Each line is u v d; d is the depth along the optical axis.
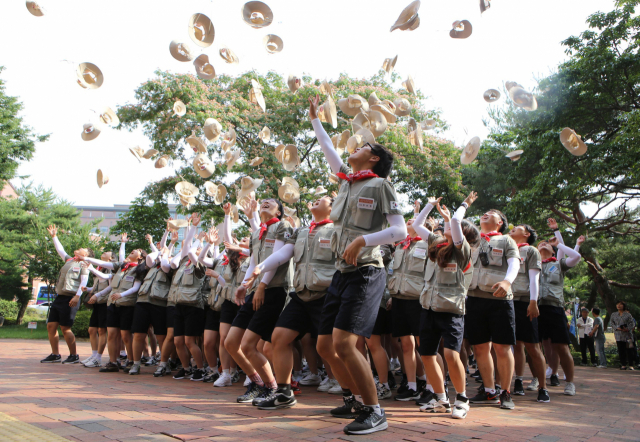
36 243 21.53
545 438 2.95
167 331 6.32
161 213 17.56
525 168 13.27
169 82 13.68
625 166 11.27
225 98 14.66
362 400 2.91
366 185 2.90
